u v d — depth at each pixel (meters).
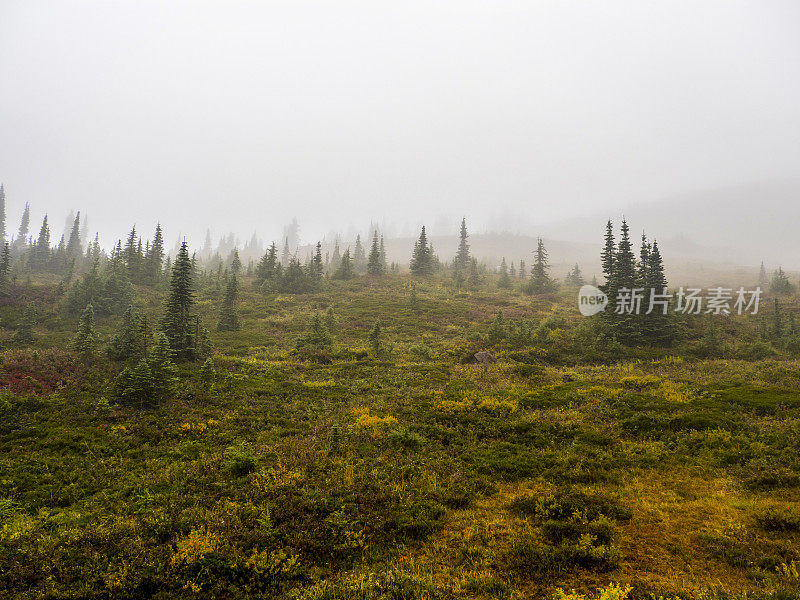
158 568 7.54
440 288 74.44
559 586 7.55
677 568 7.96
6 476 11.79
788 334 38.59
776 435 14.23
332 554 8.58
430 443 14.98
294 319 50.31
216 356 29.36
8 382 19.03
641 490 11.45
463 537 9.29
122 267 59.28
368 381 25.75
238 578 7.67
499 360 32.34
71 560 7.72
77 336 27.84
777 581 7.32
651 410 18.27
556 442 15.22
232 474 12.12
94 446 14.09
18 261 75.62
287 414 18.69
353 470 12.39
